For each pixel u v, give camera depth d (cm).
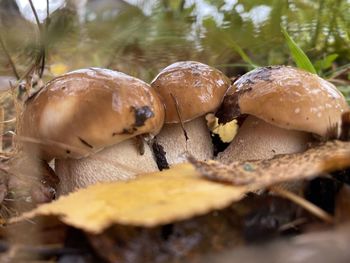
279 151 24
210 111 25
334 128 22
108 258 17
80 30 47
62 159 24
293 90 22
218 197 17
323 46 43
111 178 23
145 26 49
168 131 26
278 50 44
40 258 18
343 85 38
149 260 17
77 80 22
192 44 48
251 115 25
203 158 27
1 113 34
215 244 18
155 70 49
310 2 43
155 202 18
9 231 20
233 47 43
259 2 42
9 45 41
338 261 16
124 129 22
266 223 19
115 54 49
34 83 32
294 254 16
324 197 21
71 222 17
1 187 25
